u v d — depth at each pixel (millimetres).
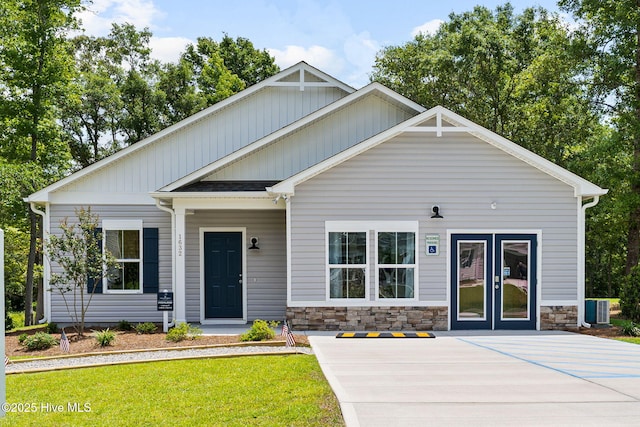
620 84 20703
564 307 14289
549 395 7824
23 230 28625
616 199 20266
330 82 17328
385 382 8531
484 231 14250
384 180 14172
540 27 27547
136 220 16078
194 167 16781
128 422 6809
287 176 16391
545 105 25406
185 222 16062
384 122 16594
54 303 15766
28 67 19484
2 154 21656
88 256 13516
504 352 11078
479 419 6750
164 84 36188
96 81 33562
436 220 14219
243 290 16109
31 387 8594
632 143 20422
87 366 10141
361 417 6801
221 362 10188
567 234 14320
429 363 9977
